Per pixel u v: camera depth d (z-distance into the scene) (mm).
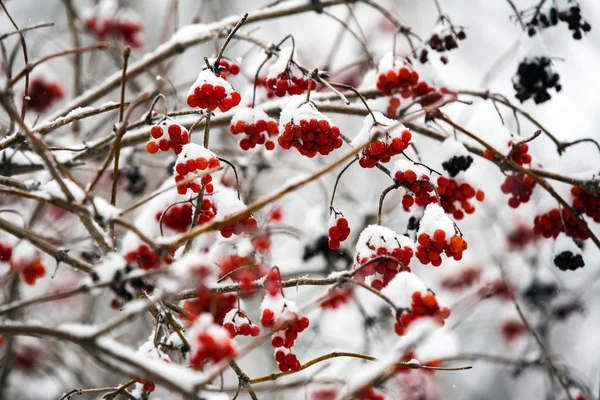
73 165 3432
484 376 7137
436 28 3521
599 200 3258
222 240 3037
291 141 2570
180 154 2535
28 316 4793
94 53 5375
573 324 7180
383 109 3545
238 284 2516
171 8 4949
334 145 2557
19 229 2365
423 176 2627
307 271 4875
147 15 7773
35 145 2084
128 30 4949
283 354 2473
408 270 2479
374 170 6961
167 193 3410
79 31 5191
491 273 5785
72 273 5555
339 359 3500
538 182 3127
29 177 4562
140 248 2506
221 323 2803
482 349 7195
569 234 3307
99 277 2082
